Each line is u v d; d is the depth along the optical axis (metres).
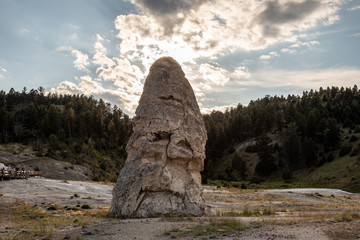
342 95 199.25
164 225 15.81
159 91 24.14
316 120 136.50
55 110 148.62
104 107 198.50
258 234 12.77
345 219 16.59
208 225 15.32
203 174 123.88
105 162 125.06
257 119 161.75
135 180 21.08
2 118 133.12
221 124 172.38
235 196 43.22
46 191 36.75
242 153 142.00
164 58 26.19
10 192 33.44
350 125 145.88
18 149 112.88
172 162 22.39
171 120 23.16
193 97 26.16
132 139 23.50
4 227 16.22
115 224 16.47
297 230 13.43
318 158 119.06
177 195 21.45
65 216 20.64
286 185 100.62
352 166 97.56
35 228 15.81
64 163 100.94
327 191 63.44
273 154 132.88
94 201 31.30
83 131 148.12
